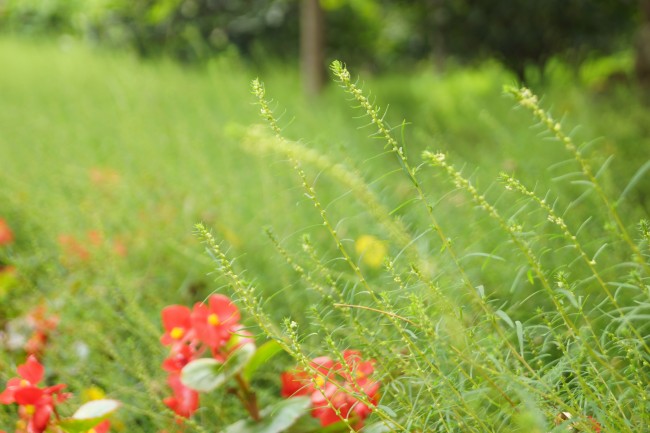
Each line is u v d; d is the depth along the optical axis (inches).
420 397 92.4
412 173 78.6
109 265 143.7
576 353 82.4
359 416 91.1
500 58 469.4
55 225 165.5
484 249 124.6
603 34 457.7
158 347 122.7
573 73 429.4
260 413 96.7
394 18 565.9
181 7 528.7
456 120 289.1
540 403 77.7
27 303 143.2
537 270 75.6
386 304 85.1
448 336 83.4
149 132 245.1
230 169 199.2
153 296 139.3
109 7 535.8
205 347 101.1
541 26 453.7
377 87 438.3
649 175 177.9
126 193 186.5
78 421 93.4
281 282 136.4
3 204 186.4
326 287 123.8
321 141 133.6
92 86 342.6
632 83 350.9
